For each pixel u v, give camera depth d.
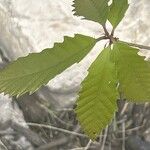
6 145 1.26
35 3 1.13
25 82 0.43
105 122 0.44
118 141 1.30
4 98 1.27
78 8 0.48
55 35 1.12
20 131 1.28
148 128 1.32
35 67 0.43
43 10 1.13
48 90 1.22
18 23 1.14
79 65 1.16
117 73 0.44
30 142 1.28
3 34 1.18
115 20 0.47
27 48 1.15
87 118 0.44
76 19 1.12
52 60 0.43
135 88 0.44
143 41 1.16
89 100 0.44
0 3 1.16
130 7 1.14
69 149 1.29
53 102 1.27
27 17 1.13
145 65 0.44
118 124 1.31
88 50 0.43
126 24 1.14
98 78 0.45
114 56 0.45
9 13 1.15
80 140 1.30
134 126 1.32
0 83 0.42
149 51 1.16
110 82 0.44
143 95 0.44
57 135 1.30
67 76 1.18
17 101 1.28
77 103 0.45
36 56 0.43
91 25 1.12
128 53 0.44
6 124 1.27
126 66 0.44
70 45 0.43
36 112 1.29
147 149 1.28
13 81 0.43
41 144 1.29
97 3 0.48
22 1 1.14
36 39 1.13
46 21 1.13
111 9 0.47
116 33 1.13
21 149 1.26
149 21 1.15
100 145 1.29
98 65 0.45
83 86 0.45
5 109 1.26
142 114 1.33
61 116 1.30
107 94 0.44
